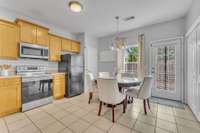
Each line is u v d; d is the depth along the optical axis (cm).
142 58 401
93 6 265
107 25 388
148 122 215
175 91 341
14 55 271
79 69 431
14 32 269
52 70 397
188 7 270
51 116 239
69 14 307
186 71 318
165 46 359
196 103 234
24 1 246
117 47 310
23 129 190
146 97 257
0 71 264
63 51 427
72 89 396
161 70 369
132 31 434
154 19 339
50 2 250
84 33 471
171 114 249
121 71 464
